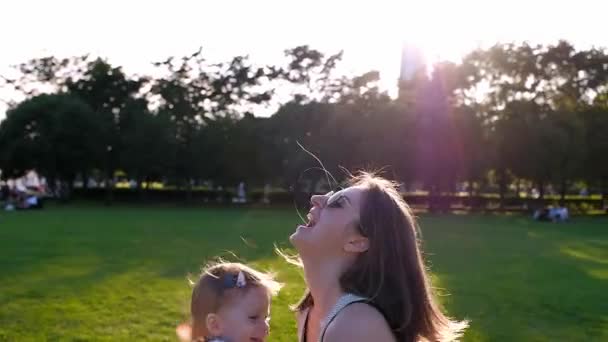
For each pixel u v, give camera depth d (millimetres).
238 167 60812
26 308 11266
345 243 2977
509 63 57688
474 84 56906
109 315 10844
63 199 63094
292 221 37812
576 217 54000
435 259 20719
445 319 3039
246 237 26516
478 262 20031
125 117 61312
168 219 38344
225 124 60656
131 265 17078
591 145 56094
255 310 3568
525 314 11984
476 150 53969
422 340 2875
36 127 58312
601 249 24766
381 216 2916
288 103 60375
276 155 58281
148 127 58688
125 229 29703
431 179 55469
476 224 41094
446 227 37625
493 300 13297
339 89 61156
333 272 3043
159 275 15250
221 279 3582
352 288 2891
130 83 65312
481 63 57750
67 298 12219
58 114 57312
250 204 63219
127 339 9312
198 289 3658
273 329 10039
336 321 2803
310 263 3137
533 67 57875
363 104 58656
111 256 19078
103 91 65375
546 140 52469
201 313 3611
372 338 2719
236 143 60000
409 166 53719
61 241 23453
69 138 58094
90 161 59438
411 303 2826
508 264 19609
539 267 18938
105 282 14133
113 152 61531
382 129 53969
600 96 62375
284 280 14945
